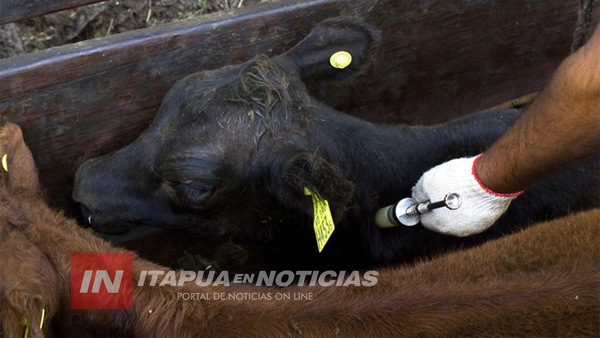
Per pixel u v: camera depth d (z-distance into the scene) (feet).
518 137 7.22
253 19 9.73
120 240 10.61
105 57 9.02
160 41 9.27
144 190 9.07
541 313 6.77
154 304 6.61
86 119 9.36
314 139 8.79
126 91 9.42
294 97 8.87
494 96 13.10
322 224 7.91
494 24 12.05
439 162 9.76
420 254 9.93
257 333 6.54
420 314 6.70
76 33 13.14
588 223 7.48
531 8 12.20
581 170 9.75
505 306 6.76
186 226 9.37
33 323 5.51
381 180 9.52
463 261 7.29
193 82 8.96
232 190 8.71
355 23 9.43
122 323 6.63
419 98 12.30
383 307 6.74
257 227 9.21
